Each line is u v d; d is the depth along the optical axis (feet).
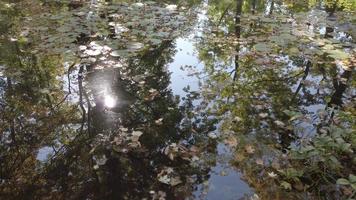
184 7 38.32
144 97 18.62
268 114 17.39
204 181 12.76
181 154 14.16
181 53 25.26
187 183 12.64
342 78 21.50
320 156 13.38
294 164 13.61
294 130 15.79
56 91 18.83
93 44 23.22
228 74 22.18
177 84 20.47
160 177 12.80
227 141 15.07
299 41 26.08
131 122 16.33
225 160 13.92
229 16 36.78
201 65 23.45
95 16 29.07
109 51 22.72
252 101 18.71
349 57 23.57
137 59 23.71
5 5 33.91
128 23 28.19
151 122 16.40
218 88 20.15
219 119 16.87
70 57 21.68
